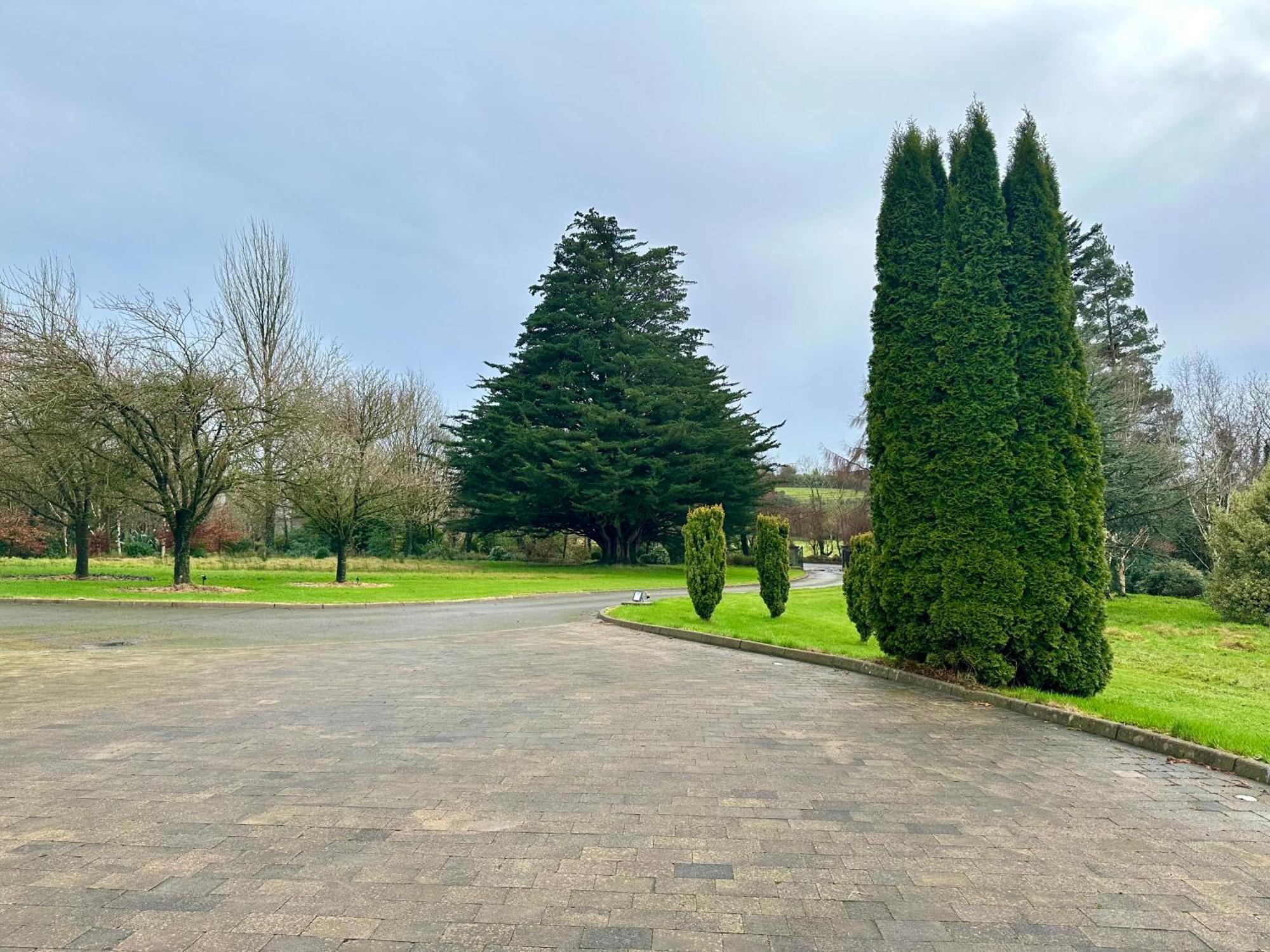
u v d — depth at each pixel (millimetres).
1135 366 33969
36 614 16547
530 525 43344
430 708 7184
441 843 3850
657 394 39938
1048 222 8930
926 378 9195
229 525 41312
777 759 5500
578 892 3305
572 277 41875
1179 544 28641
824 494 70375
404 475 31234
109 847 3787
